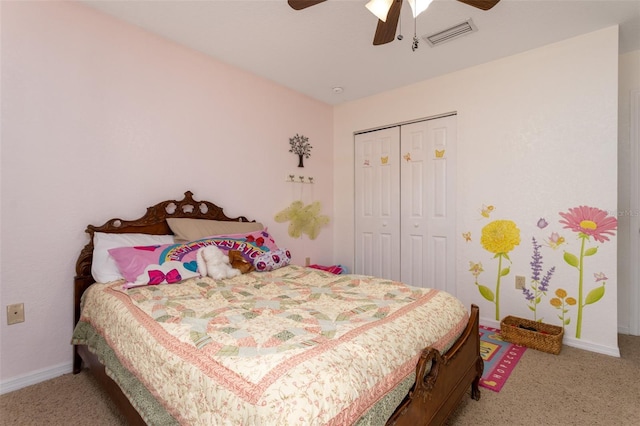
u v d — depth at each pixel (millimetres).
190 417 942
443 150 3014
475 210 2783
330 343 1057
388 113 3344
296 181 3371
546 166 2447
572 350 2291
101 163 2066
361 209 3652
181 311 1393
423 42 2365
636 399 1706
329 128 3791
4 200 1731
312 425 774
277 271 2293
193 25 2178
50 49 1860
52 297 1901
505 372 1987
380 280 1976
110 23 2088
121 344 1365
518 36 2293
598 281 2256
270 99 3092
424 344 1268
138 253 1898
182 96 2455
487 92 2705
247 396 824
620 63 2555
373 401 969
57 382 1857
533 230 2510
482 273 2754
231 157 2785
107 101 2086
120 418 1545
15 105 1751
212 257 2090
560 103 2383
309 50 2494
